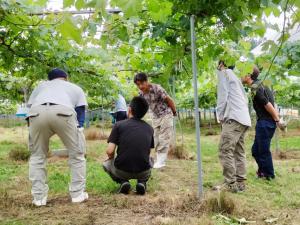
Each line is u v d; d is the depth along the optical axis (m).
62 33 1.81
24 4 4.36
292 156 10.35
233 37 2.87
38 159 5.02
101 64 8.90
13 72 7.20
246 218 4.46
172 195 5.36
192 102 23.25
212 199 4.69
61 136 5.01
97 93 11.17
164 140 7.94
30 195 5.60
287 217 4.49
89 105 24.47
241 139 5.89
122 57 8.89
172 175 7.20
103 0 1.61
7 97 12.94
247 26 3.13
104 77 9.44
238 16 2.77
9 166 8.51
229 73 5.71
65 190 5.90
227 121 5.69
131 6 1.59
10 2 4.17
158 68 8.48
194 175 7.18
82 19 1.81
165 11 2.93
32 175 4.98
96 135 16.95
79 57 7.41
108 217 4.47
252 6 2.48
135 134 5.64
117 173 5.70
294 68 4.57
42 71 6.72
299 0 1.94
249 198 5.38
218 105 5.76
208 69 7.18
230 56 3.90
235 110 5.66
